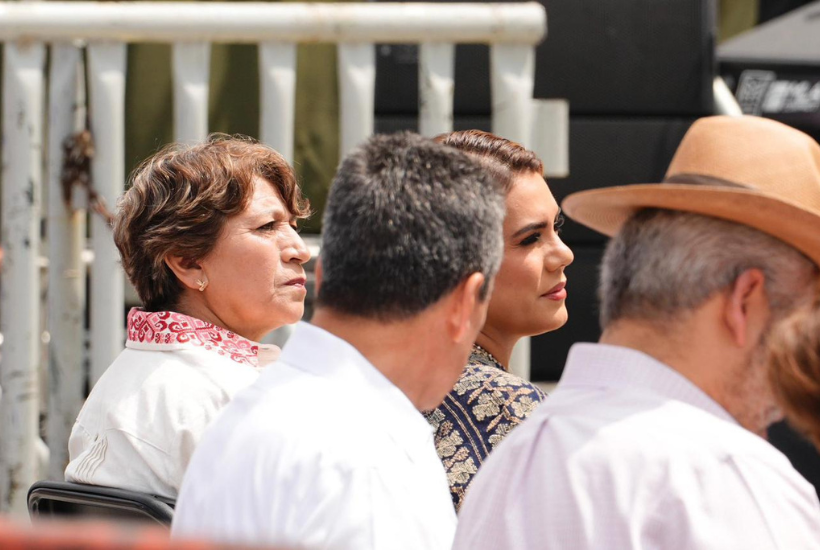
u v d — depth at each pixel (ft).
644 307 12.73
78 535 4.69
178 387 18.19
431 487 13.02
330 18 30.01
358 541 11.78
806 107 47.01
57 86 30.12
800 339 11.64
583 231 38.34
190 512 12.73
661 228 12.79
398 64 37.68
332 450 12.17
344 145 30.96
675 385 12.36
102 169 30.14
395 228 12.73
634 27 39.06
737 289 12.38
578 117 39.17
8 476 29.84
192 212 19.13
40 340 32.27
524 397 17.22
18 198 30.09
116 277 30.27
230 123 36.78
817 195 13.10
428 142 13.47
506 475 12.66
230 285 19.65
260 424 12.67
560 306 19.58
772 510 11.38
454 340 13.17
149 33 29.76
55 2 29.68
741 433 11.98
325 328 13.30
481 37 30.50
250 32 29.96
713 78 39.78
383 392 12.88
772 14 50.78
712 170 13.30
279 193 20.62
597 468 11.70
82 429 18.80
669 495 11.29
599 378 12.78
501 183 18.72
